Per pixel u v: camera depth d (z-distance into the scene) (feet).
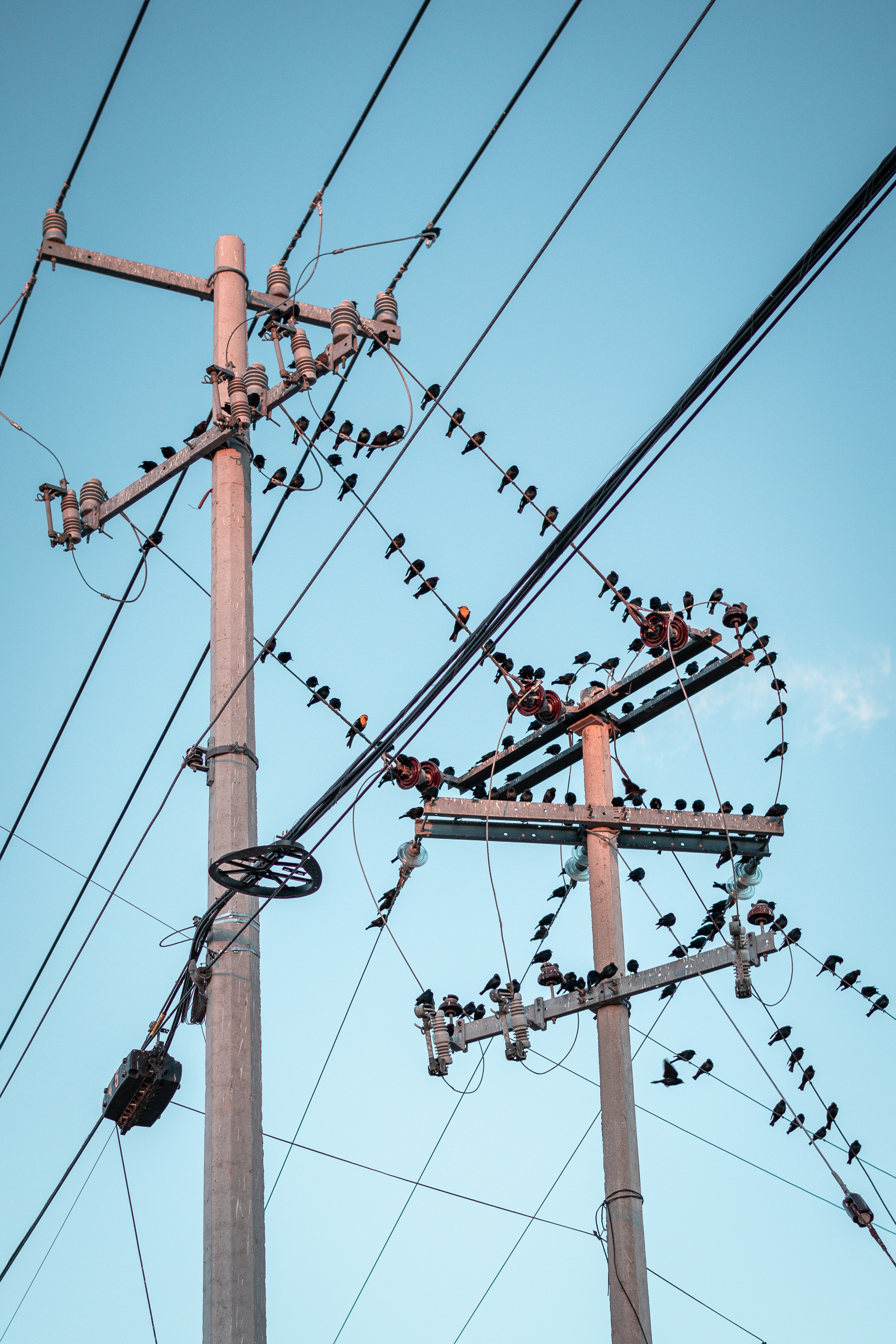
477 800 64.49
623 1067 60.85
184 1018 44.11
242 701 46.32
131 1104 50.21
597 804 65.21
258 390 50.75
